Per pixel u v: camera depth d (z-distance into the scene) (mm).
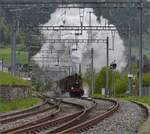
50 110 80250
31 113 67750
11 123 54438
